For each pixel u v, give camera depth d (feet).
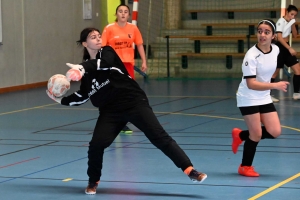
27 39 58.85
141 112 19.19
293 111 40.01
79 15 68.54
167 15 79.10
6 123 36.81
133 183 21.24
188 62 75.00
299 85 46.52
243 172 22.15
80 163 24.89
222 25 75.00
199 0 81.05
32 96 52.49
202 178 18.75
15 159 25.91
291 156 25.49
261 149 27.20
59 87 19.24
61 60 65.21
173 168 23.62
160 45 76.64
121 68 19.39
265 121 21.88
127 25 31.99
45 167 24.22
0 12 53.98
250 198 18.80
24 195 19.85
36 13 60.13
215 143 28.94
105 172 23.06
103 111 19.56
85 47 19.67
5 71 55.67
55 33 63.72
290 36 61.67
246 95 21.54
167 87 59.21
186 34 77.20
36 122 37.06
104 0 72.79
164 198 19.04
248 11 77.56
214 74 72.95
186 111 41.22
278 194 19.25
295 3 77.56
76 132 33.06
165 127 34.14
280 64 44.91
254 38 71.00
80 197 19.45
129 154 26.58
